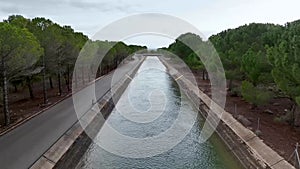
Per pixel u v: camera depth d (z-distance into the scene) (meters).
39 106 35.03
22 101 38.62
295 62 22.45
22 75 31.72
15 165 18.62
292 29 26.23
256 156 22.03
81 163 23.86
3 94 28.69
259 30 44.09
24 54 26.91
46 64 36.78
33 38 29.03
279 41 28.59
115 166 23.27
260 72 30.45
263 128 26.47
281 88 24.16
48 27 38.72
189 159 24.58
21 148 21.38
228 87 43.72
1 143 22.36
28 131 25.31
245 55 32.81
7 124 26.98
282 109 31.94
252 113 31.69
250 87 30.16
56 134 24.45
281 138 23.83
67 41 42.94
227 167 22.97
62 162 21.19
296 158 19.56
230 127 28.92
